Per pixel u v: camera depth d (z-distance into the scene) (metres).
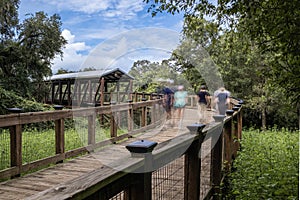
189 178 2.41
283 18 3.17
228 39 5.79
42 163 4.08
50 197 0.80
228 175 4.13
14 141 3.63
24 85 12.48
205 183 3.26
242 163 4.95
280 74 3.65
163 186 2.57
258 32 3.68
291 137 8.71
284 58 3.52
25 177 3.68
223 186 3.74
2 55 12.23
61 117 4.52
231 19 5.09
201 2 5.04
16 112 3.71
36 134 7.13
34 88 13.20
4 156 4.62
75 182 0.95
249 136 8.97
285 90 3.66
